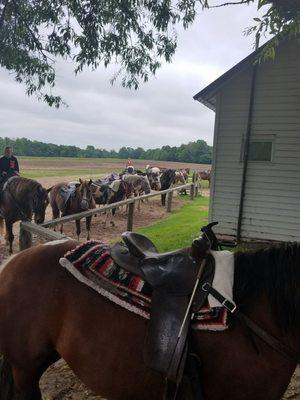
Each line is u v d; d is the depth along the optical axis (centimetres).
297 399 319
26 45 791
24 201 847
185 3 709
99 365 193
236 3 397
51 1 723
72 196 984
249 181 849
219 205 886
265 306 178
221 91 847
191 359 173
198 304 177
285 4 367
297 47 767
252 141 837
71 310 203
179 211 1558
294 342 175
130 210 964
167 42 776
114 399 197
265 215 842
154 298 184
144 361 178
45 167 4781
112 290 195
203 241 189
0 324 219
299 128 790
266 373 171
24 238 555
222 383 175
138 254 202
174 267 189
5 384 226
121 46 752
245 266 186
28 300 214
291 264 179
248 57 764
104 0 715
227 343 173
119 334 189
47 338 213
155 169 2616
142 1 705
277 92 799
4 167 1000
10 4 751
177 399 176
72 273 206
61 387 326
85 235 1058
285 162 811
